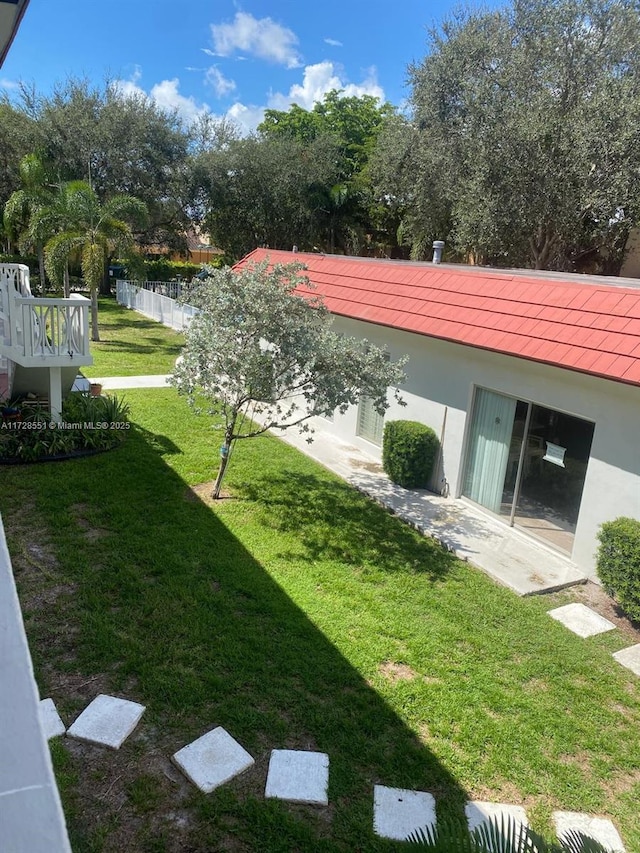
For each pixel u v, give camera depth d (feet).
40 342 31.40
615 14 62.39
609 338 22.98
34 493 27.55
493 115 63.82
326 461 36.24
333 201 114.93
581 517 24.73
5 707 4.29
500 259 73.26
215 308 26.84
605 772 14.89
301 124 137.49
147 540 24.14
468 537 27.35
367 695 16.62
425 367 32.53
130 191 99.14
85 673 16.44
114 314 87.61
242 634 18.70
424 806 13.28
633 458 22.53
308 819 12.78
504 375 27.94
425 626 20.34
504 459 28.68
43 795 3.89
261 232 116.67
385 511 29.99
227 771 13.61
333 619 20.13
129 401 44.32
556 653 19.57
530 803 13.76
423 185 76.48
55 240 62.64
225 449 28.73
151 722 14.94
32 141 92.43
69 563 21.79
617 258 75.05
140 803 12.72
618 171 58.34
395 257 124.06
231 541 24.98
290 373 26.71
